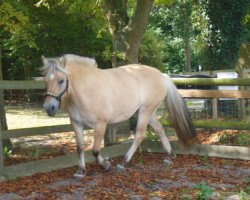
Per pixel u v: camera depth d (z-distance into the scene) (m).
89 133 10.73
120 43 8.59
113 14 8.77
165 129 9.05
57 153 8.16
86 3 13.94
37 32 17.44
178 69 27.78
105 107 6.20
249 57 11.52
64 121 12.75
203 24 13.30
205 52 13.55
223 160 7.30
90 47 18.17
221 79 7.54
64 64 5.82
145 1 8.27
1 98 7.62
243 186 5.65
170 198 5.13
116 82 6.42
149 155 7.92
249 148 7.16
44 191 5.54
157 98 7.00
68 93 5.93
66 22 17.22
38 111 15.17
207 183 5.86
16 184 5.87
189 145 7.19
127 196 5.27
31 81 6.48
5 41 18.11
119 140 8.27
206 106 10.04
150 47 20.84
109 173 6.53
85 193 5.45
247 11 13.74
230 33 13.05
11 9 8.23
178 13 24.98
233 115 10.11
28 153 8.12
